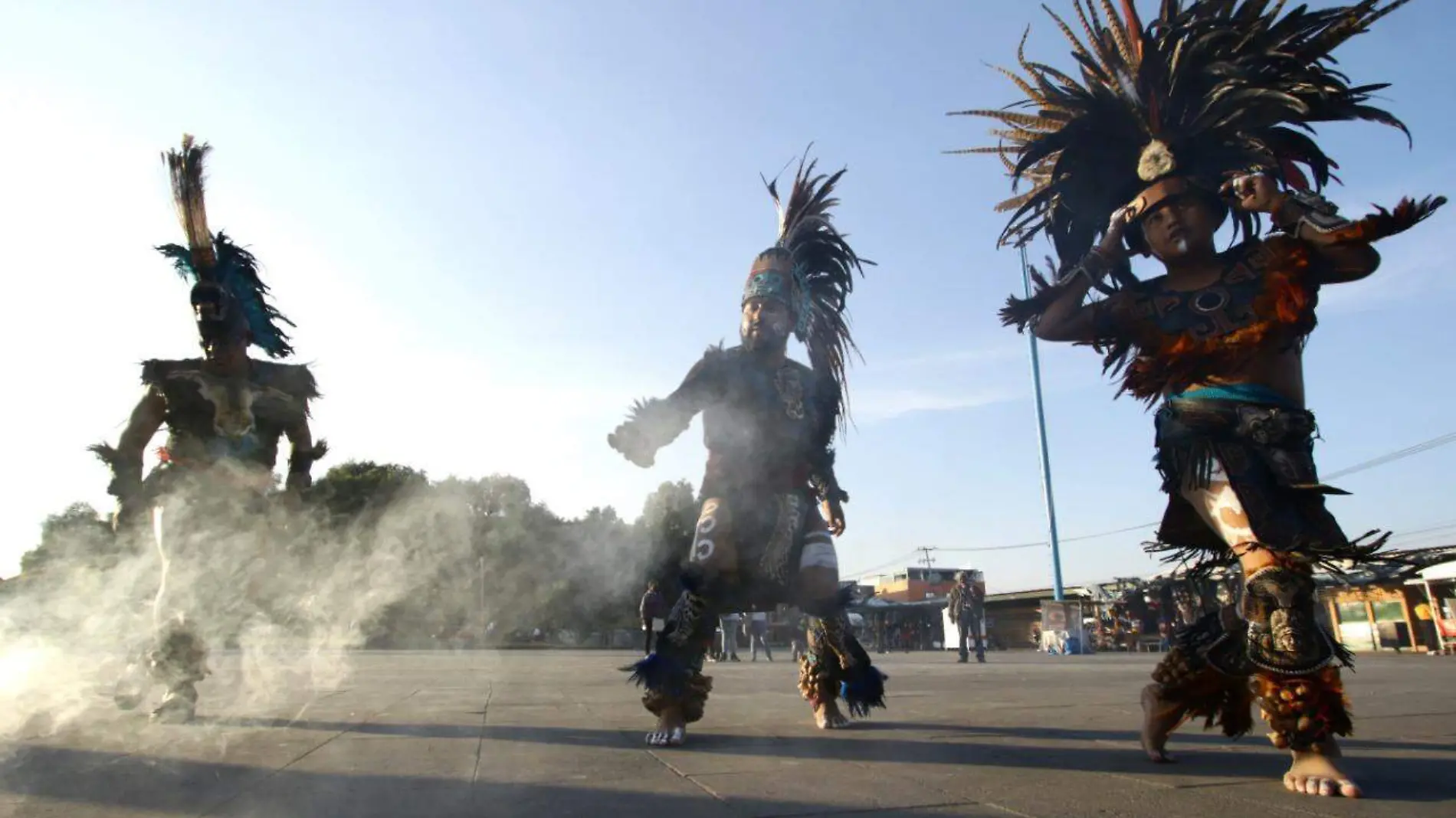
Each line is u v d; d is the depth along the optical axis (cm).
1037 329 342
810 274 459
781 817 241
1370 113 324
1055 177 376
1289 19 330
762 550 404
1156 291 327
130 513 478
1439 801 258
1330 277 298
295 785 287
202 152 490
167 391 484
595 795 272
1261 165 325
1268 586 272
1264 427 284
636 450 400
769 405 414
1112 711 525
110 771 311
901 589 6719
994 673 1010
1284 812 246
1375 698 595
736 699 654
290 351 534
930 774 308
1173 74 334
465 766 325
